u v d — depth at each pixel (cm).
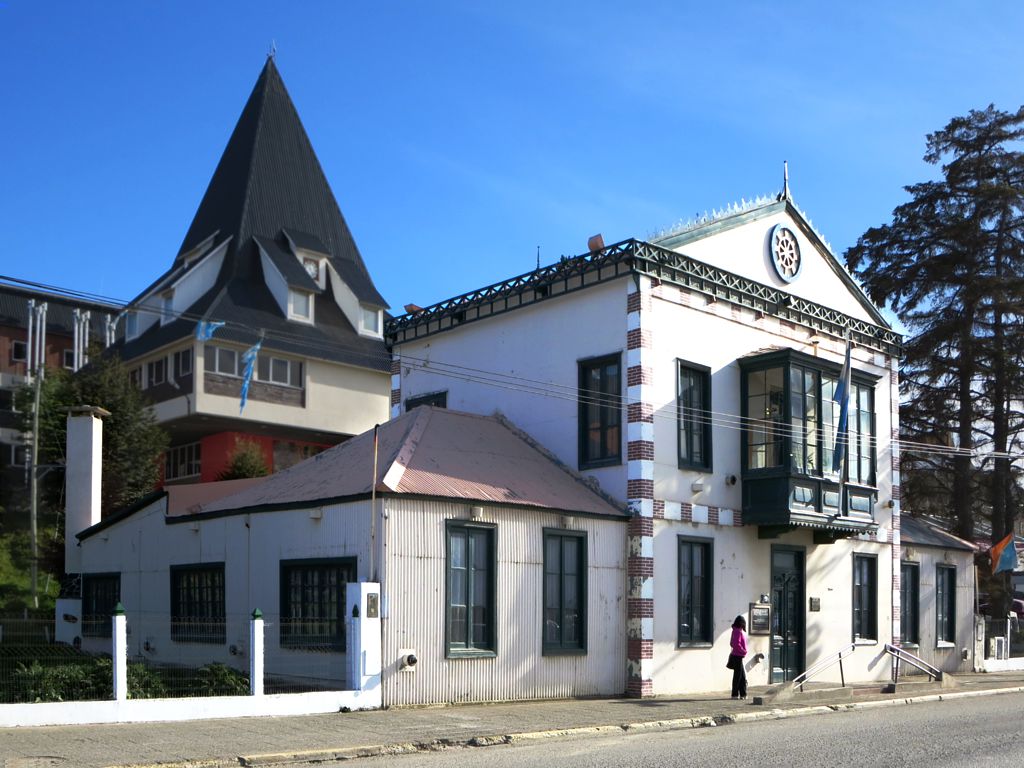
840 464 2520
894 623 2908
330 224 5550
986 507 4647
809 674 2570
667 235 2416
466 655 1891
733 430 2480
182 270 4806
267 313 4719
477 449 2233
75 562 2791
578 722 1688
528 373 2492
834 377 2633
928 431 4181
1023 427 4119
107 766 1166
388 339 2878
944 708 2134
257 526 2114
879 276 4359
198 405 4250
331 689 1847
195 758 1231
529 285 2495
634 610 2194
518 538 2020
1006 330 4109
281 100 5631
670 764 1248
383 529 1814
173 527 2397
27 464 4581
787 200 2761
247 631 2095
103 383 3956
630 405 2256
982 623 3422
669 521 2269
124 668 1538
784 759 1296
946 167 4312
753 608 2450
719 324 2481
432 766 1233
